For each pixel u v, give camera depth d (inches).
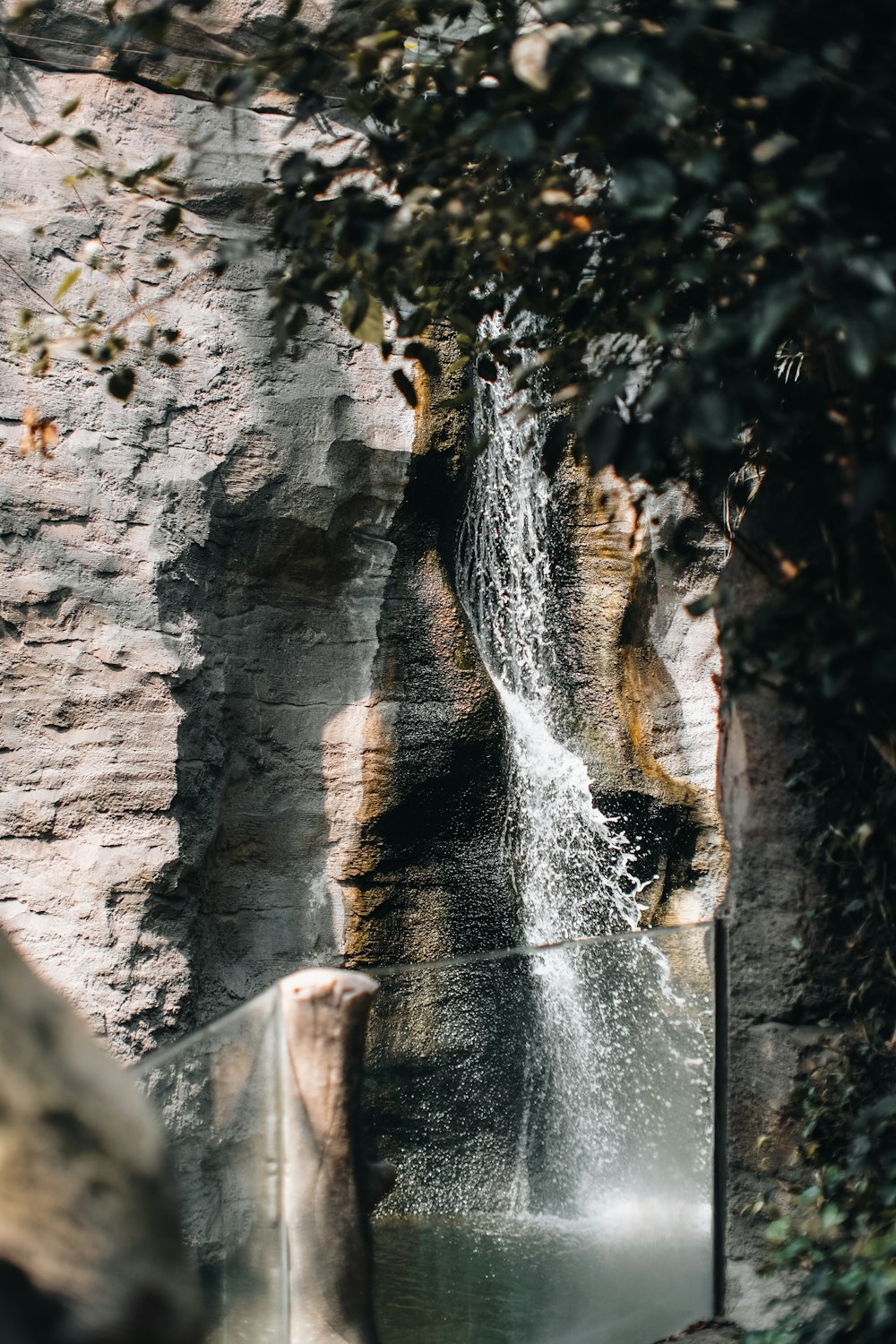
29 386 325.7
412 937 388.2
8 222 326.6
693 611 113.0
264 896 371.2
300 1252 113.0
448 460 387.5
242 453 356.5
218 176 348.8
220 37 340.8
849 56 88.3
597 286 130.4
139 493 338.3
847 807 144.1
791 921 150.3
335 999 118.0
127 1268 37.9
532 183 122.0
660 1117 150.3
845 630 112.3
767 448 136.9
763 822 152.1
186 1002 336.8
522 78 88.7
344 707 383.6
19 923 315.9
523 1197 135.0
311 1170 114.7
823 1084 145.7
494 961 136.5
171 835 333.7
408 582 392.2
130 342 338.0
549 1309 136.0
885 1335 108.2
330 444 368.8
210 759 353.4
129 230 340.5
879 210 92.5
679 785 416.5
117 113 340.8
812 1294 117.1
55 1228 37.9
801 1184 147.2
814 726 132.6
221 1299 104.4
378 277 125.7
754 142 94.2
